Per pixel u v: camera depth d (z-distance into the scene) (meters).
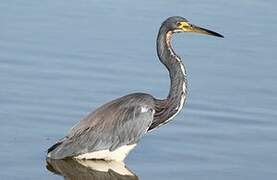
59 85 17.69
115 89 17.70
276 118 16.58
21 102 16.62
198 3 24.30
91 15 22.66
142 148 15.31
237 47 20.77
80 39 20.75
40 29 21.33
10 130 15.42
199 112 16.78
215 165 14.52
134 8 23.50
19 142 14.98
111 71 18.73
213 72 19.05
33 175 13.87
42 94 17.11
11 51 19.59
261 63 19.73
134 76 18.52
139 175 14.15
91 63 19.14
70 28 21.53
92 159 14.80
